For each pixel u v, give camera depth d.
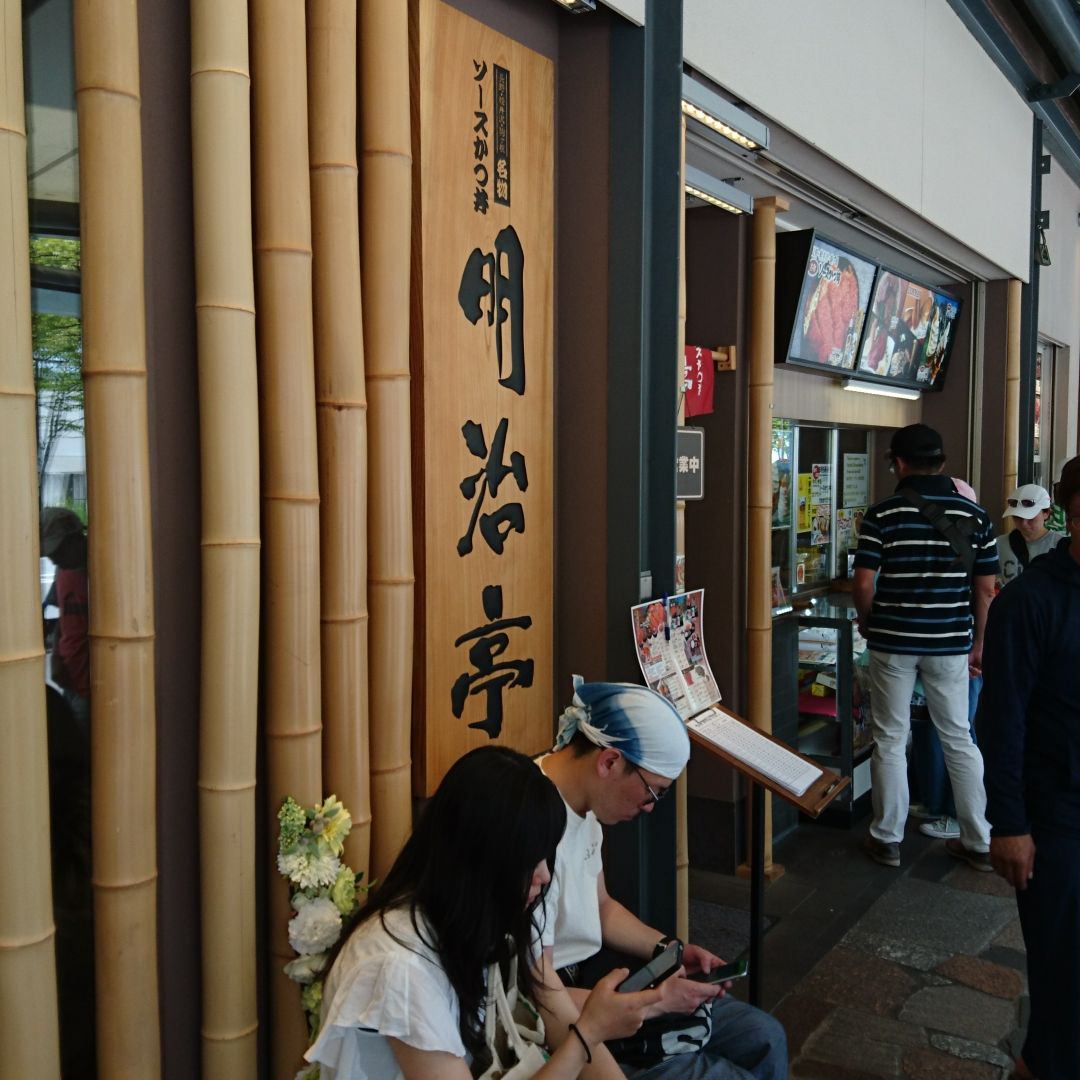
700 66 2.66
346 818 1.63
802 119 3.20
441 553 1.97
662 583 2.45
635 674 2.39
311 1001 1.55
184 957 1.59
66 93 1.42
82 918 1.52
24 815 1.29
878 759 3.78
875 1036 2.66
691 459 2.86
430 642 1.95
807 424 4.64
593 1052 1.48
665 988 1.60
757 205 3.49
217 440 1.48
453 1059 1.32
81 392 1.46
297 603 1.59
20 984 1.30
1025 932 2.19
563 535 2.47
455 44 1.93
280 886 1.63
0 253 1.24
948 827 4.13
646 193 2.35
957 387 5.82
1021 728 2.12
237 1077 1.57
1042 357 7.75
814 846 4.02
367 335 1.73
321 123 1.61
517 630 2.21
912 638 3.64
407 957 1.32
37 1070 1.33
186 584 1.56
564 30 2.35
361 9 1.70
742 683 3.71
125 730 1.41
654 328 2.42
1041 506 4.35
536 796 1.36
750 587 3.58
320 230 1.62
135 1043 1.45
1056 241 7.27
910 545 3.64
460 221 1.97
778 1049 1.88
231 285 1.47
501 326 2.12
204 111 1.45
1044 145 6.54
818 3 3.29
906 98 4.02
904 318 4.91
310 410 1.59
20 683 1.28
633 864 2.47
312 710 1.62
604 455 2.41
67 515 1.46
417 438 1.91
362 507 1.68
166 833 1.55
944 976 2.98
